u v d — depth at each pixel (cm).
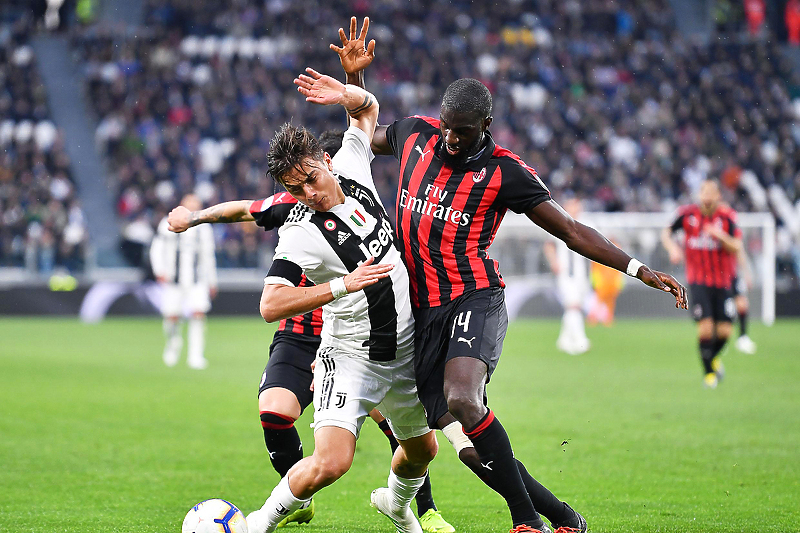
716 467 2258
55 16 10694
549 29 10719
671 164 9388
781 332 6450
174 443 2572
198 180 8869
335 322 1473
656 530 1688
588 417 3008
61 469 2222
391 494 1603
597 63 10319
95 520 1745
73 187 8612
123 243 7812
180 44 10075
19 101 9269
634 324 7244
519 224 7344
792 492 1997
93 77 9688
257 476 2164
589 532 1670
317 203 1398
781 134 9894
